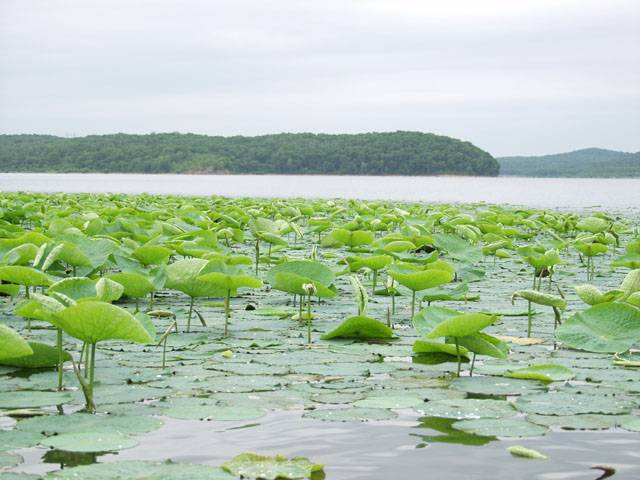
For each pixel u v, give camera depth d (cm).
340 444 355
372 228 1645
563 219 2044
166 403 423
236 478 306
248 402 425
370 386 466
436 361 542
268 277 673
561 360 553
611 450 349
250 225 1080
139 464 320
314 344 600
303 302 830
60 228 1106
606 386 471
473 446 353
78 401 426
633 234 1783
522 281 1024
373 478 311
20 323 681
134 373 495
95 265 756
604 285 983
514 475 316
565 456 340
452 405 420
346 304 816
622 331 566
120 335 406
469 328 484
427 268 727
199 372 498
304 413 405
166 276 634
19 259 727
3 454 333
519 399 435
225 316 677
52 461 328
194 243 923
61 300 443
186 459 334
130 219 1497
